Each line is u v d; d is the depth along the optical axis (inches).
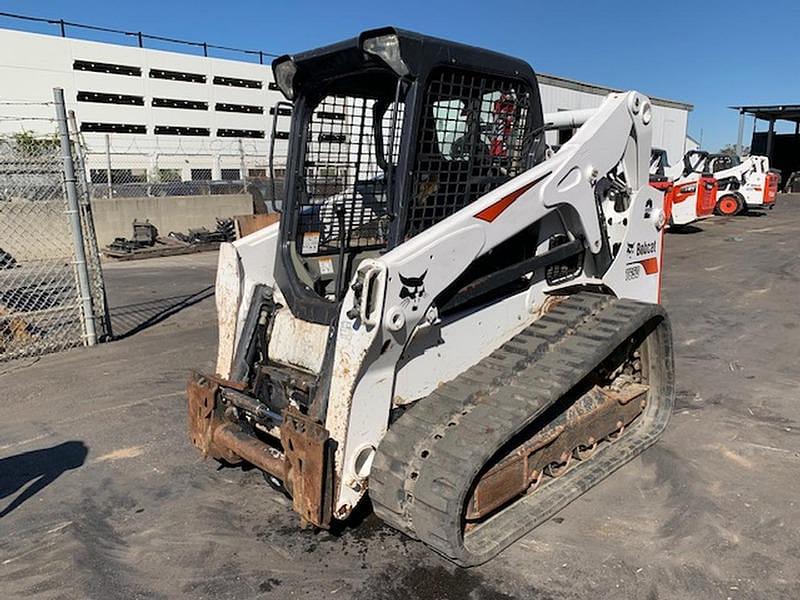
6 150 303.3
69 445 165.6
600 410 146.0
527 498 131.3
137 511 135.3
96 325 254.5
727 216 756.0
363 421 111.3
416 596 107.7
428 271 110.3
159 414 184.2
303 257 137.9
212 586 110.9
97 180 717.3
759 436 167.0
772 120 1354.6
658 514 131.3
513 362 128.0
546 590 108.8
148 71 1421.0
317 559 118.3
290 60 127.8
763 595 107.2
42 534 126.6
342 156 141.3
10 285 340.8
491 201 119.9
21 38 1256.2
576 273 152.3
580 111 165.2
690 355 236.5
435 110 119.7
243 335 139.6
